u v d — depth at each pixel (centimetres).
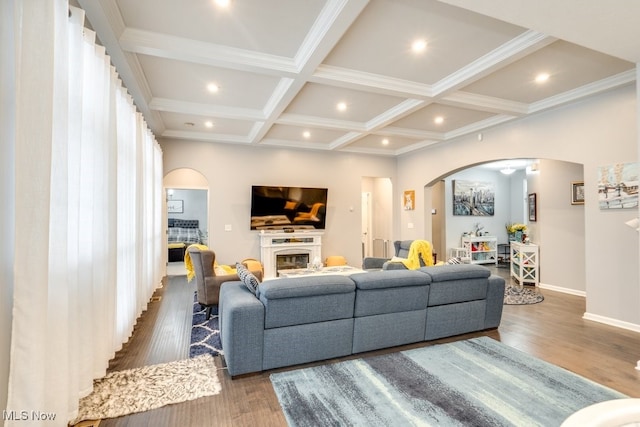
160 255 553
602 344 304
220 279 381
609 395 216
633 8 195
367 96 402
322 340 260
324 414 196
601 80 352
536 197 635
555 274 535
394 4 227
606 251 366
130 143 324
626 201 349
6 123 145
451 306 314
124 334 300
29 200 147
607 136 366
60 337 167
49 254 163
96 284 227
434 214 852
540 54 297
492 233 869
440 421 189
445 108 443
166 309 425
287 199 647
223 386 228
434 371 249
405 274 290
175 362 267
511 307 434
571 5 194
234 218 627
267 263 621
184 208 1036
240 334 235
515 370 251
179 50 279
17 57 144
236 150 632
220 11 239
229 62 297
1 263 144
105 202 234
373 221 882
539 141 440
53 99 161
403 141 639
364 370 251
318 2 229
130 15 245
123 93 301
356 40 275
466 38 271
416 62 315
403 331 291
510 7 196
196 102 428
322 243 696
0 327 144
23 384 144
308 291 249
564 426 111
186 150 597
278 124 514
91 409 201
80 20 190
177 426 186
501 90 382
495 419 190
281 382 233
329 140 639
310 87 374
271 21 252
